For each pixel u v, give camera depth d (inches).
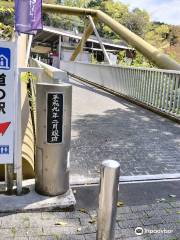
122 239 113.4
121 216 129.0
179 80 330.0
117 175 91.3
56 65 1461.6
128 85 484.1
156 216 130.2
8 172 133.0
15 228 115.6
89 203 138.0
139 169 186.4
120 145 236.5
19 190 134.2
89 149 223.0
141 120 336.2
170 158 210.1
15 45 119.6
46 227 117.5
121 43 1589.6
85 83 757.3
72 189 151.9
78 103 437.1
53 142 129.3
